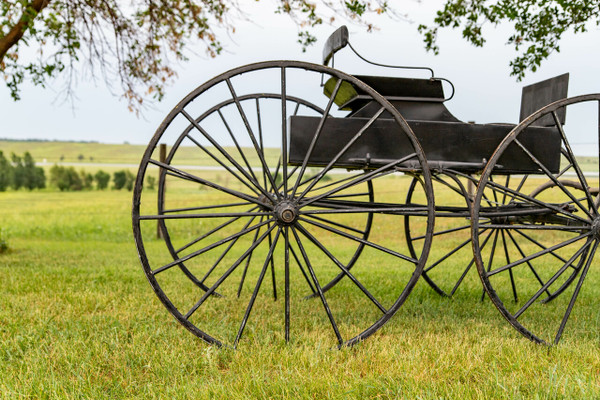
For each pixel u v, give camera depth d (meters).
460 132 3.52
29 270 6.81
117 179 31.44
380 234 13.41
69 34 7.68
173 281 6.23
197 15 8.03
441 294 5.20
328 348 3.30
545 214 4.09
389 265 8.45
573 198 3.47
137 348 3.27
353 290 5.60
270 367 2.98
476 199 3.29
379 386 2.64
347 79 3.21
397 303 3.32
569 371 2.84
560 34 6.81
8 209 20.55
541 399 2.44
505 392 2.52
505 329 3.86
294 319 4.14
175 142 4.46
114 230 15.66
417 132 3.48
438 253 10.11
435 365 2.95
